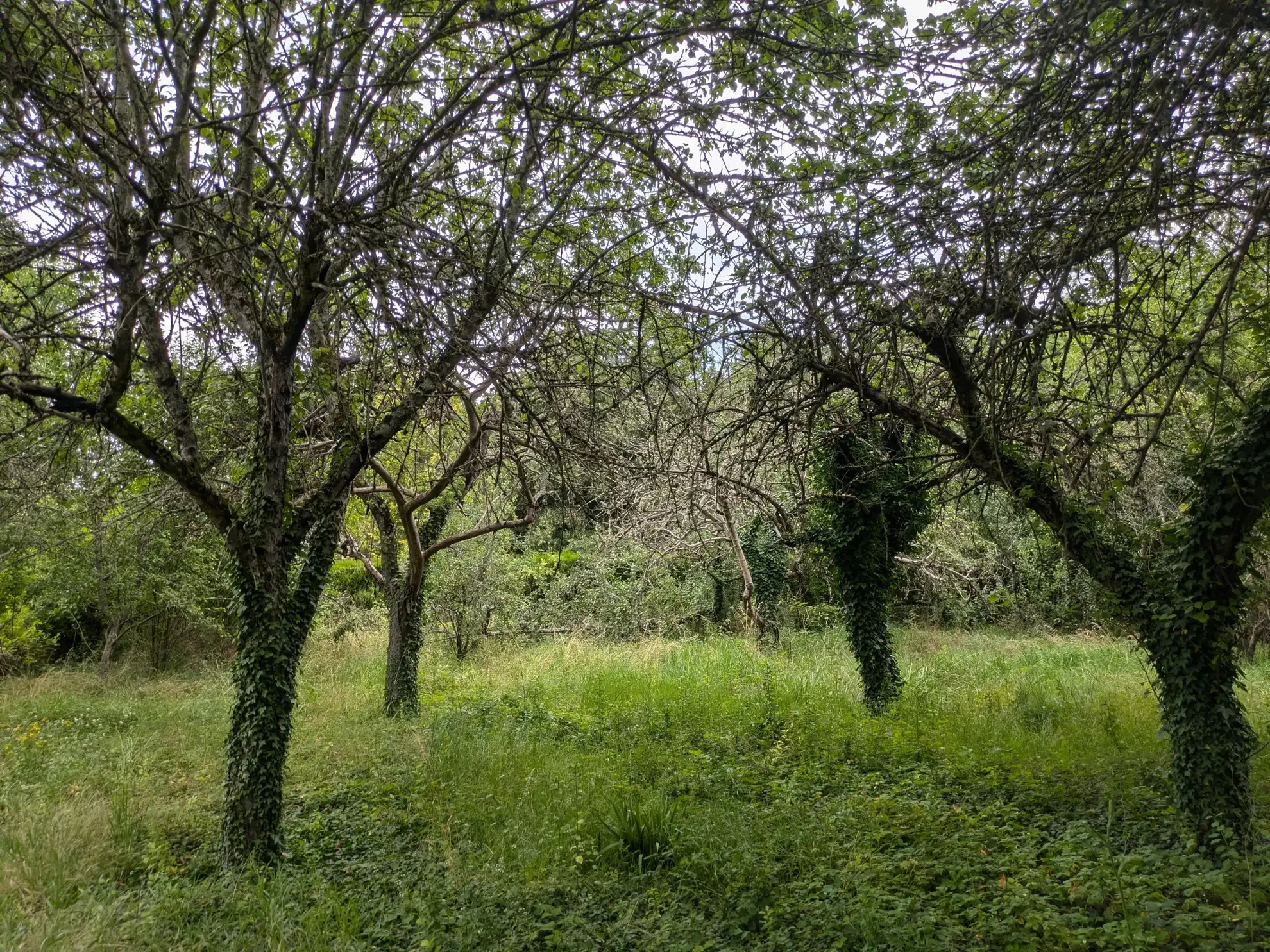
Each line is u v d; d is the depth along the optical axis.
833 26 4.78
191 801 7.82
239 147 6.43
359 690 14.59
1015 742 8.63
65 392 5.38
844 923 4.54
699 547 16.84
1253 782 6.57
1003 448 6.34
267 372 6.14
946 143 4.98
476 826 6.82
